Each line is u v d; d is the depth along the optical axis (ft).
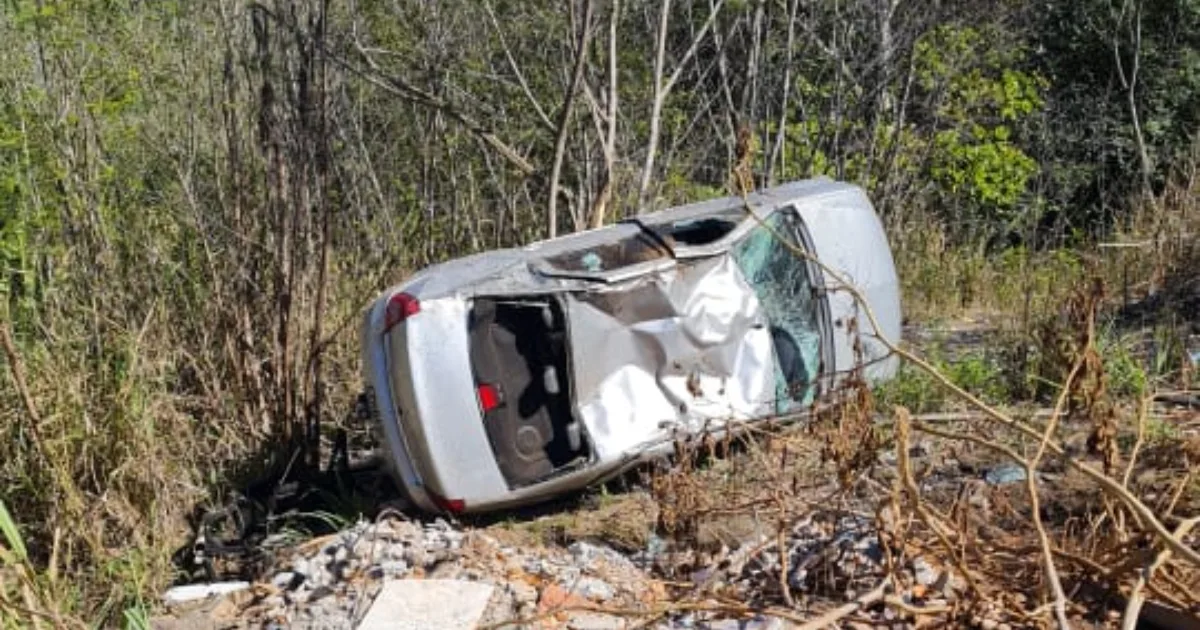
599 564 17.94
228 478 23.32
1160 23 57.47
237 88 26.89
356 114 33.58
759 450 20.30
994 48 51.21
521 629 15.81
